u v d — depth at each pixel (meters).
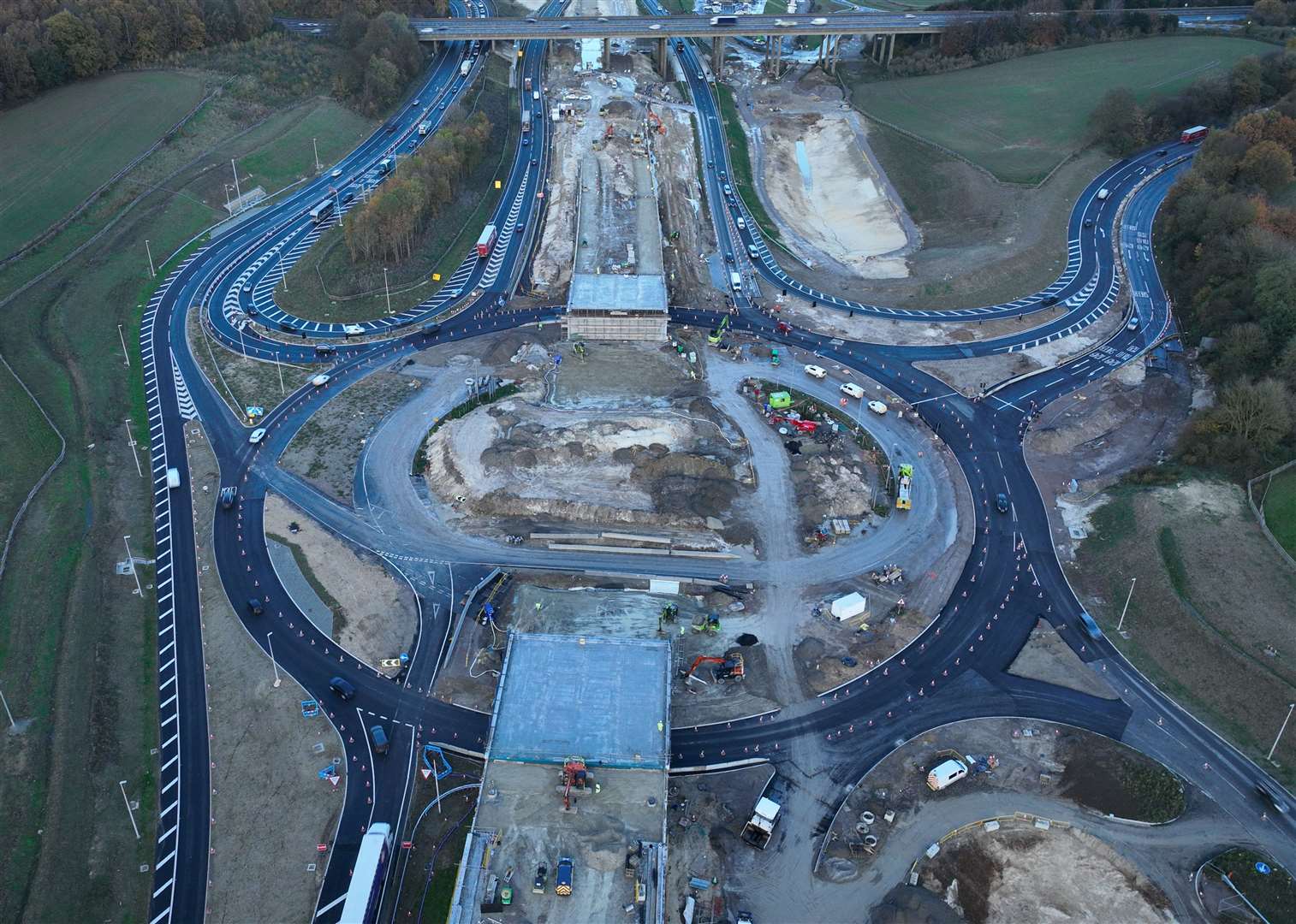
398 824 104.19
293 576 133.00
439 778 108.56
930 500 149.38
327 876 99.31
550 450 152.50
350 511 144.62
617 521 143.62
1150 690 120.31
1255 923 95.69
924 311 198.75
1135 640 126.56
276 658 121.38
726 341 186.25
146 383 170.25
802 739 113.81
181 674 119.12
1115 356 183.12
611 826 96.69
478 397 168.25
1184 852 102.06
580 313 180.75
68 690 113.62
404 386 171.62
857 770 110.56
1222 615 125.00
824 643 125.62
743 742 113.25
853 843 103.12
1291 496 141.38
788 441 159.88
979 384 176.12
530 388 170.75
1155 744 113.19
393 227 197.75
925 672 122.12
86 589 126.88
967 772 109.94
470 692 118.25
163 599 128.88
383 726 113.81
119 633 122.56
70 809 102.44
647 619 127.62
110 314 186.12
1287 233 190.38
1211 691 118.50
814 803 107.12
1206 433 152.50
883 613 130.00
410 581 133.00
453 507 146.12
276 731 112.81
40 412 156.50
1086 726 115.44
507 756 102.75
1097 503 148.25
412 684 119.19
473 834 95.75
